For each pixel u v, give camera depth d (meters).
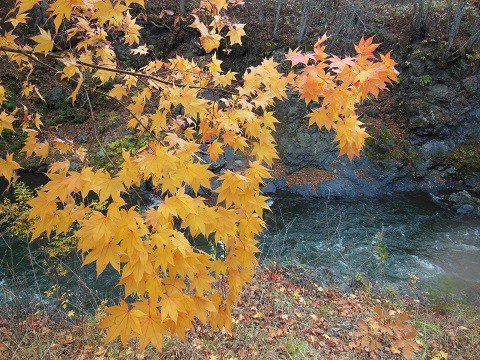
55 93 9.99
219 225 1.51
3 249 5.43
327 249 6.53
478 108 10.20
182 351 2.99
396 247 6.79
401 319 2.97
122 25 2.09
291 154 9.83
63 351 3.12
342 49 11.02
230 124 1.60
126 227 1.14
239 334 3.48
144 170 1.27
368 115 10.75
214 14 2.11
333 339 3.72
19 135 9.05
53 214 1.21
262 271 5.07
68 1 1.24
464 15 10.79
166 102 1.52
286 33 11.22
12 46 1.69
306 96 1.55
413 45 10.79
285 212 8.16
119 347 3.07
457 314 4.60
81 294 4.22
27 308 3.78
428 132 10.34
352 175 9.64
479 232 7.50
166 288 1.23
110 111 10.16
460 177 9.92
